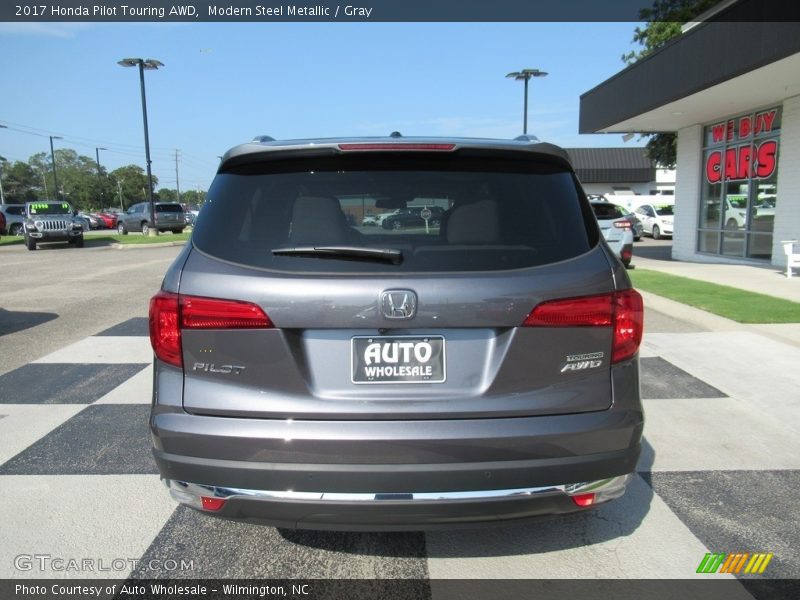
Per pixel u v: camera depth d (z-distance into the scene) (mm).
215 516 2436
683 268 13852
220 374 2363
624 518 3238
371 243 2449
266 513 2354
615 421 2381
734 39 10609
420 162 2629
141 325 8141
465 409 2305
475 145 2602
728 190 15500
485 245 2438
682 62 12438
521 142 2697
